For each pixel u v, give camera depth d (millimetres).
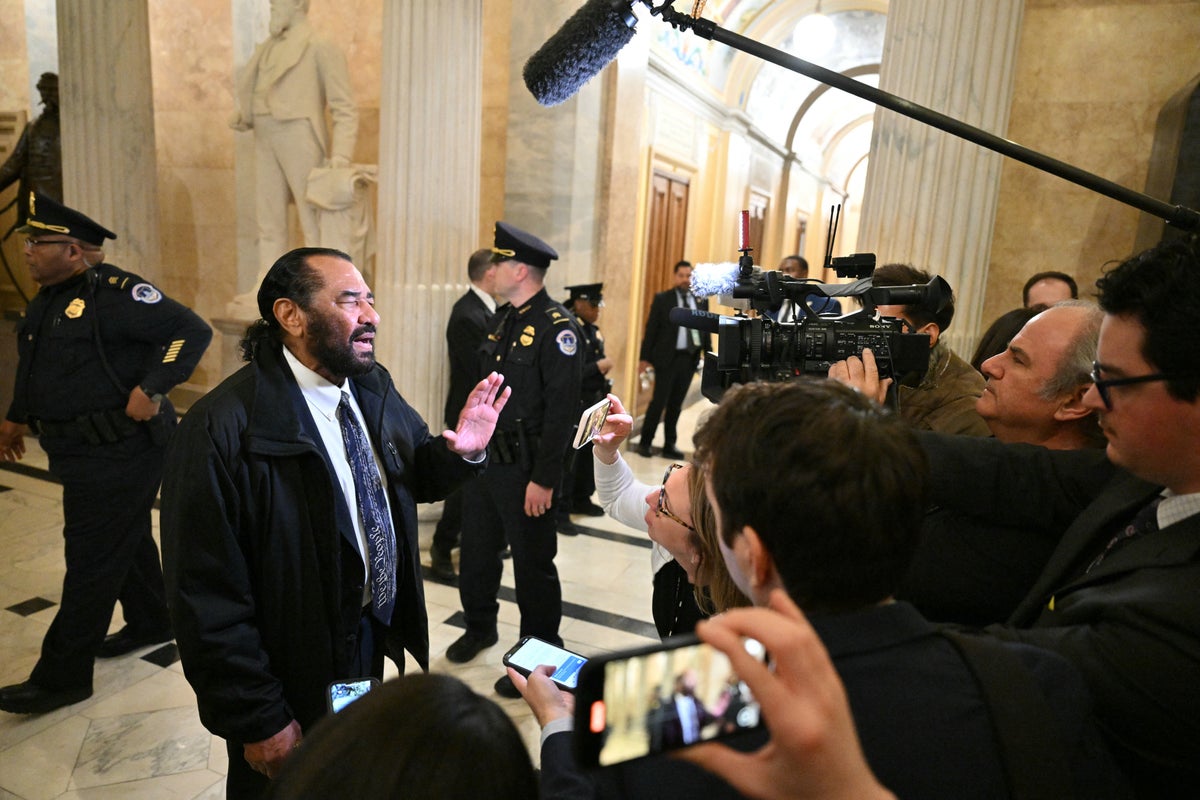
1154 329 755
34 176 5508
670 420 6156
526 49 4801
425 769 558
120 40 4715
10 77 6359
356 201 4516
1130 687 691
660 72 6836
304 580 1491
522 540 2746
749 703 520
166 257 6332
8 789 2107
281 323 1517
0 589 3260
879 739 577
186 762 2260
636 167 5684
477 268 3824
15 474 4734
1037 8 3301
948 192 2904
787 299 1321
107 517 2475
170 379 2461
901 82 2934
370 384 1755
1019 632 796
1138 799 729
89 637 2484
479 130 4066
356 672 1646
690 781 558
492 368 2760
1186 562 746
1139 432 791
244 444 1436
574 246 4992
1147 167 3238
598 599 3494
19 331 2525
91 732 2369
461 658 2910
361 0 5441
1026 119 3383
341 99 4477
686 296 5961
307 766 571
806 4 8547
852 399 660
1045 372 1241
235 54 5551
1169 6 3129
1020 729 590
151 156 4941
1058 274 2717
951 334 2990
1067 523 1138
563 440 2664
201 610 1376
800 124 11977
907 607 652
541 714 882
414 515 1762
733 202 9289
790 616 469
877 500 595
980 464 1147
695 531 1113
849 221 19078
